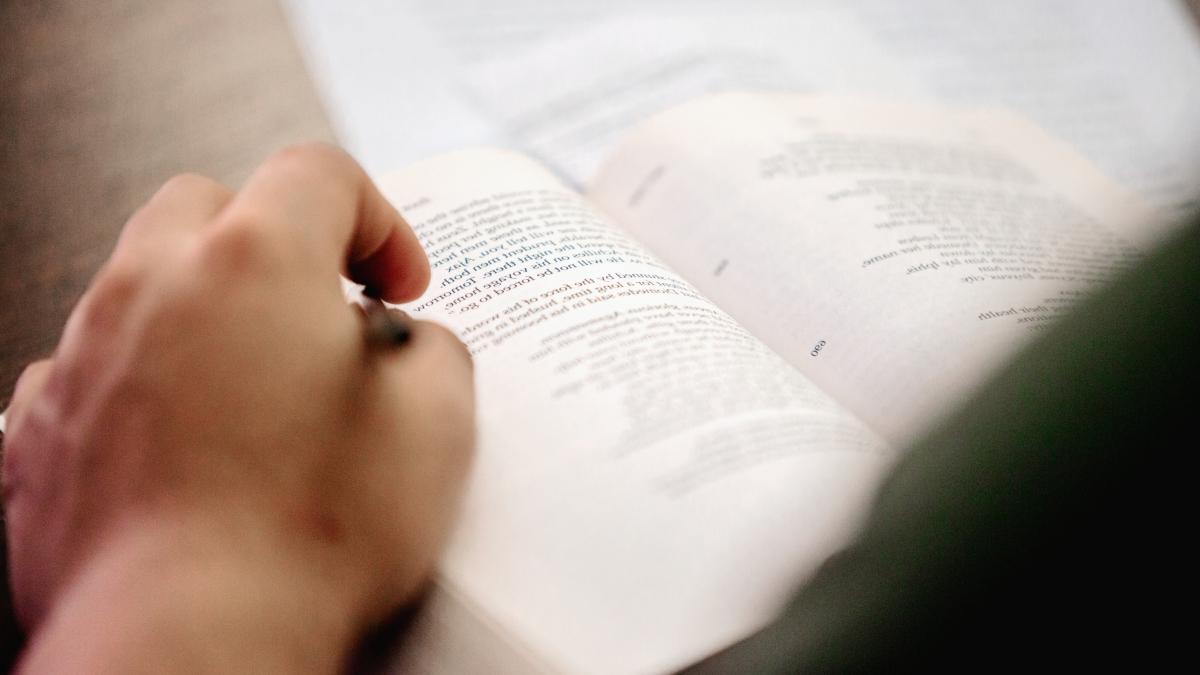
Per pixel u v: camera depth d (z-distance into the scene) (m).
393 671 0.60
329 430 0.59
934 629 0.57
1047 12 0.93
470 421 0.63
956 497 0.56
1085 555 0.55
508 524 0.62
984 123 0.81
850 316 0.69
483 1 0.89
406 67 0.84
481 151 0.75
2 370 0.73
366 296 0.65
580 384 0.65
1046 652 0.56
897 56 0.89
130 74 0.84
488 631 0.61
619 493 0.62
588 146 0.81
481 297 0.68
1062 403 0.56
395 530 0.60
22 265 0.76
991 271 0.71
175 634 0.57
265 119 0.82
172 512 0.58
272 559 0.58
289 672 0.58
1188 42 0.91
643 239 0.74
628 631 0.61
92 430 0.59
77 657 0.57
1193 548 0.53
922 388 0.67
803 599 0.60
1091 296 0.57
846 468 0.63
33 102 0.83
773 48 0.88
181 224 0.61
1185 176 0.83
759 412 0.64
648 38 0.87
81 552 0.58
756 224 0.73
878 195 0.74
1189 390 0.53
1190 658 0.54
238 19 0.87
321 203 0.61
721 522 0.62
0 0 0.89
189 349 0.59
